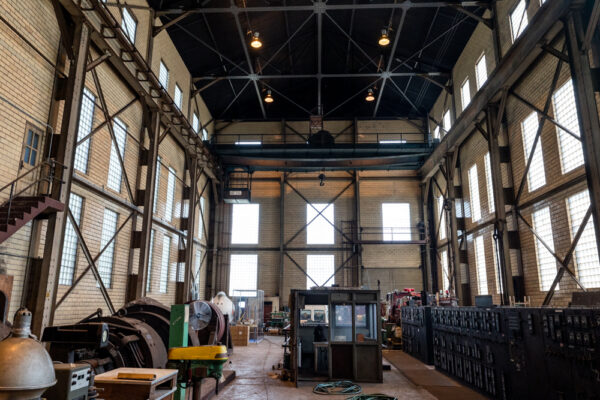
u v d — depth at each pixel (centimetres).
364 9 1897
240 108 2677
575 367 578
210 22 1844
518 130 1427
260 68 2203
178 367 556
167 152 1834
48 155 959
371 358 1043
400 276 2527
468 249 1923
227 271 2569
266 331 2433
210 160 2270
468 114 1705
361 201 2631
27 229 953
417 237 2564
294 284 2538
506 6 1472
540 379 666
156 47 1686
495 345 831
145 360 732
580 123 969
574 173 1125
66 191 955
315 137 2370
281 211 2608
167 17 1730
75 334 479
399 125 2672
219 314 1454
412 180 2642
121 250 1401
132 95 1474
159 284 1742
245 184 2670
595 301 821
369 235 2583
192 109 2209
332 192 2656
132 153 1479
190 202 2005
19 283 920
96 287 1233
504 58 1368
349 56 2303
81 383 343
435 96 2430
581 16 998
